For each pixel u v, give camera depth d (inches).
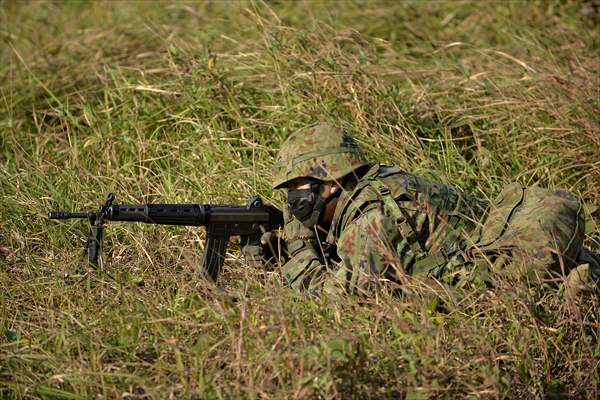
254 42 1095.6
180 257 756.6
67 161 940.0
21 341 636.7
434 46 1255.5
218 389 569.6
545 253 644.1
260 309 623.5
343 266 644.7
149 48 1222.9
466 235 655.8
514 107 992.2
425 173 876.6
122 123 1003.3
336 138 663.1
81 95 1091.3
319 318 621.3
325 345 573.0
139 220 672.4
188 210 677.9
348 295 637.3
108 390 585.9
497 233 663.8
